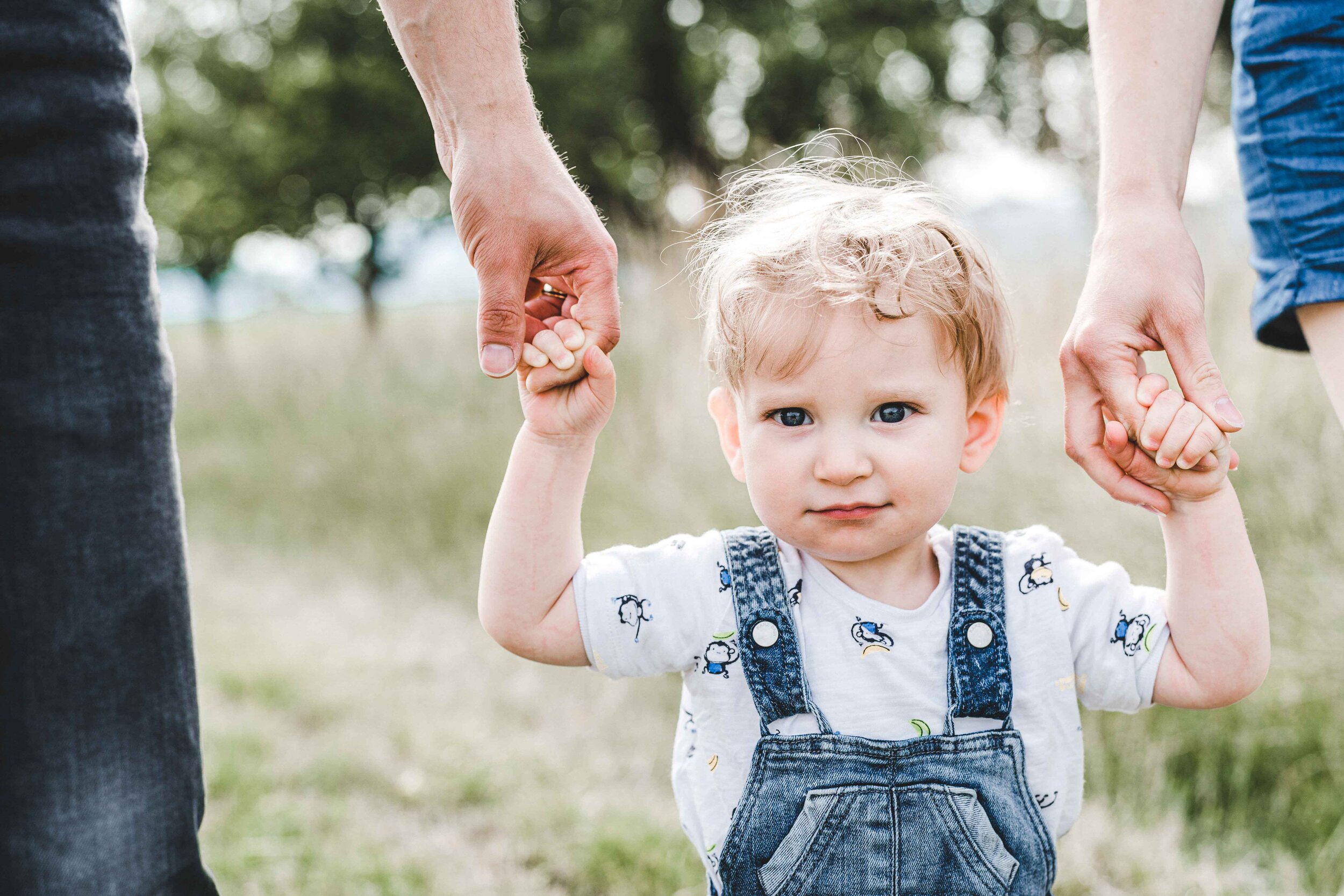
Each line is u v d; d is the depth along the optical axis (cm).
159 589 99
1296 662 231
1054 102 529
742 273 114
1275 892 201
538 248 107
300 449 598
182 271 1312
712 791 113
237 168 1162
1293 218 127
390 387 607
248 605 431
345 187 1141
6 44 89
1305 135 126
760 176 147
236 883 214
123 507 96
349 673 339
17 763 91
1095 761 239
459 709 306
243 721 299
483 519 458
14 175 91
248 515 564
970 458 122
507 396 529
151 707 98
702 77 1253
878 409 110
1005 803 108
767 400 111
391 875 215
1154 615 113
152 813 98
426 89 111
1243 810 225
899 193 127
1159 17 122
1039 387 302
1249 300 296
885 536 110
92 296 94
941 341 112
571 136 1116
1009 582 114
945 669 111
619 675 116
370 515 500
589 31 1178
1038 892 110
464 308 692
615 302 110
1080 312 113
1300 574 240
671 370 415
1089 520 266
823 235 114
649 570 116
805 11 1239
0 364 91
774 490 110
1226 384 279
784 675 111
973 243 120
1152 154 117
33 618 92
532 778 260
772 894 108
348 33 1127
